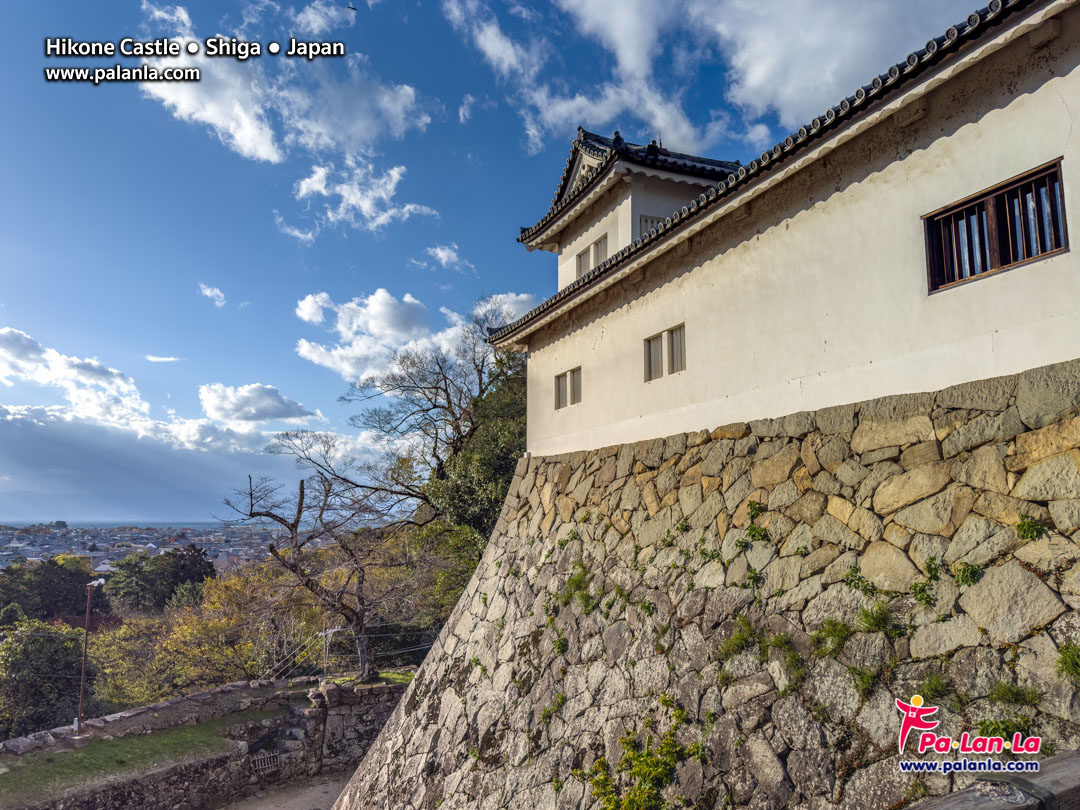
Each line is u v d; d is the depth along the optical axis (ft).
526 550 42.75
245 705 70.03
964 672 16.88
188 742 60.80
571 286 40.70
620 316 39.52
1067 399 17.28
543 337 49.49
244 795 59.77
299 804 58.70
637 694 27.04
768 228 28.58
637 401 37.01
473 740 35.27
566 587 35.76
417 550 91.35
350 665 89.51
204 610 99.19
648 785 23.56
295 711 69.00
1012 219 19.62
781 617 22.68
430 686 43.45
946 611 18.04
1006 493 17.99
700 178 45.62
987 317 19.75
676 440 32.45
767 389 27.76
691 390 32.58
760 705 21.66
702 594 26.55
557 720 30.60
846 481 22.72
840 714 19.16
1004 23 17.58
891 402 22.02
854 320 24.11
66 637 82.43
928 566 19.03
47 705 76.84
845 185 24.99
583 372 43.21
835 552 22.04
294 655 90.94
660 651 27.14
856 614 20.26
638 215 45.42
